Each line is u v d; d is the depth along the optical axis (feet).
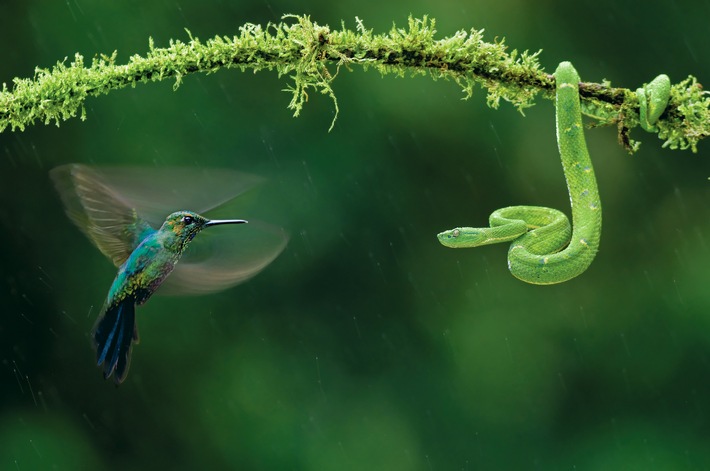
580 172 14.15
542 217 14.24
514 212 14.25
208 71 14.03
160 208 13.87
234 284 13.85
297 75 14.03
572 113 14.12
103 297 23.50
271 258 13.89
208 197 13.85
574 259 14.11
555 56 25.46
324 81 14.05
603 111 14.14
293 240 23.91
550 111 24.88
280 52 14.02
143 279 13.85
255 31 14.03
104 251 13.88
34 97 13.97
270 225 13.89
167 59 14.01
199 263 13.89
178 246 13.85
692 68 25.86
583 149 14.15
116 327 13.87
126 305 13.87
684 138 14.14
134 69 14.01
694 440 24.81
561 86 14.11
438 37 24.14
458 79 14.08
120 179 13.82
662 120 14.08
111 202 13.84
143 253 13.85
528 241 14.17
